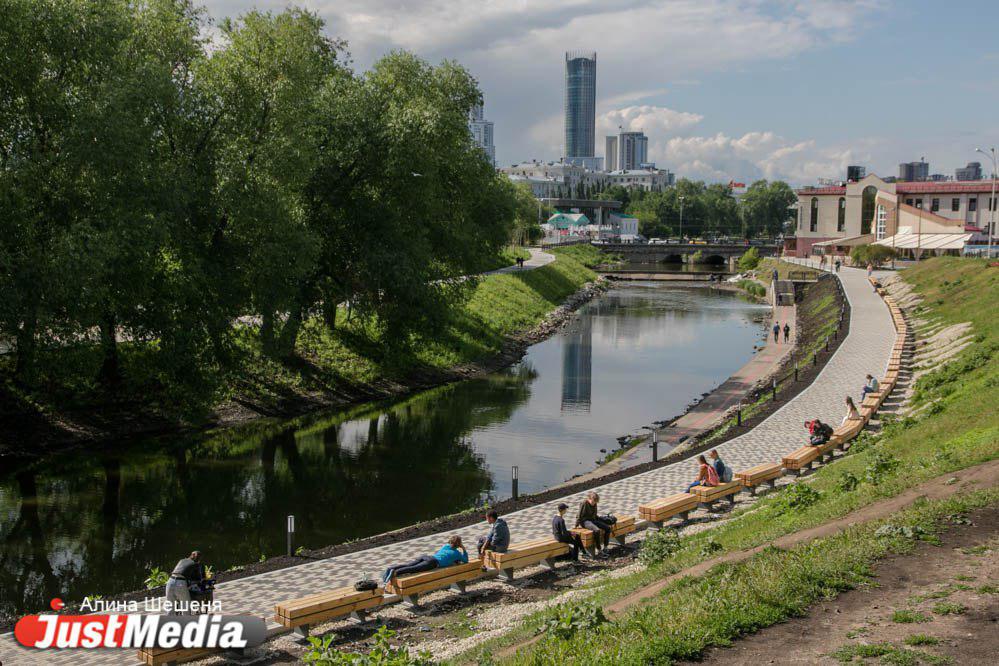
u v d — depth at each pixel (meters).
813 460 25.72
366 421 39.97
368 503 27.83
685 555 15.59
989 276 52.78
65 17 28.23
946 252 98.38
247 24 35.97
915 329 50.69
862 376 40.06
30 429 33.50
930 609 10.26
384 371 48.53
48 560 22.64
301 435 37.12
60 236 28.30
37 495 28.30
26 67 28.38
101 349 33.12
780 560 12.42
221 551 23.47
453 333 57.59
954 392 28.27
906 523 13.32
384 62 46.16
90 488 29.17
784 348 58.94
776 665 9.19
